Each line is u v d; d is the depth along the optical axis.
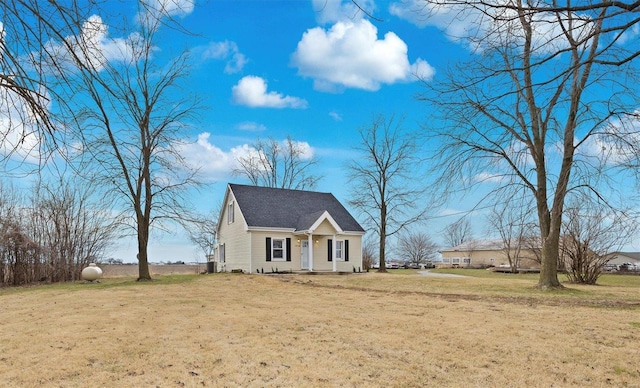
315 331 7.48
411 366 5.49
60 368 5.39
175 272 32.22
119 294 13.77
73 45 2.72
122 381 4.92
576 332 7.36
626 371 5.33
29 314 9.75
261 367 5.42
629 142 8.80
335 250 26.02
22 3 2.55
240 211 25.58
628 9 3.63
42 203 22.36
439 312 9.57
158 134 20.33
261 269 24.58
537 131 14.49
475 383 4.91
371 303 11.22
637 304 10.70
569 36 4.97
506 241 35.81
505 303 11.09
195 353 6.05
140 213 20.30
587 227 17.58
